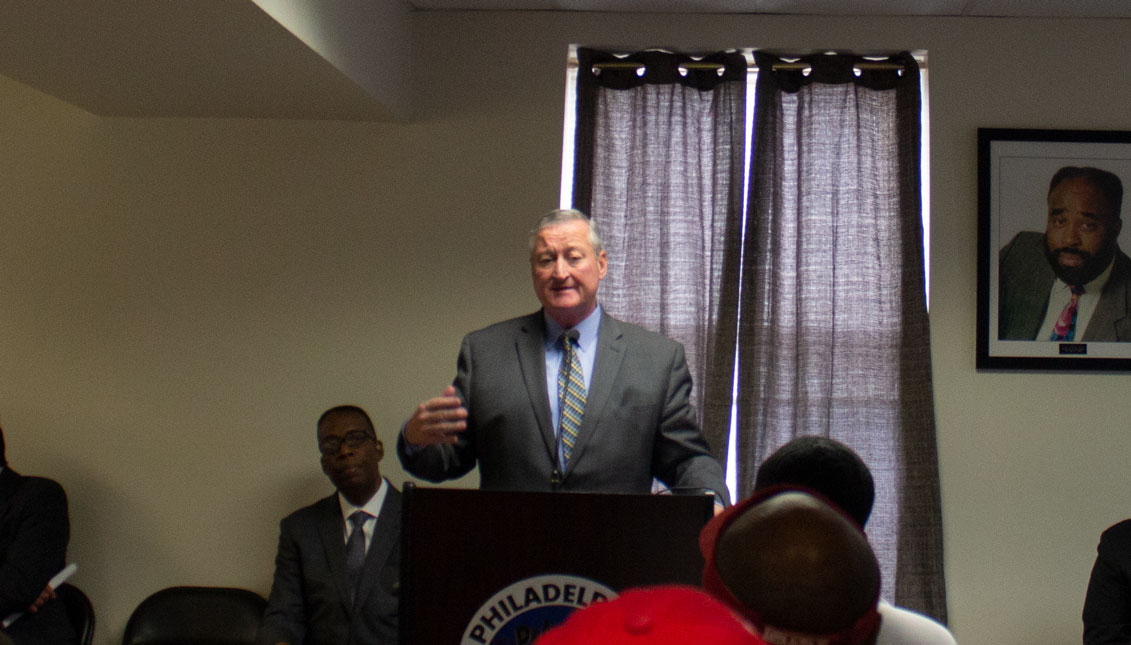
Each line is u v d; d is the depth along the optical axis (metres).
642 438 2.24
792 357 3.88
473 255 3.97
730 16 3.99
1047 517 3.82
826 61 3.95
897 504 3.83
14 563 3.55
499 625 1.57
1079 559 3.80
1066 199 3.87
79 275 4.07
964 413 3.85
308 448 3.95
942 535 3.77
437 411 1.85
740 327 3.88
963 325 3.88
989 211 3.87
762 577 0.72
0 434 3.72
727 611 0.62
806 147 3.95
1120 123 3.92
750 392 3.83
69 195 4.09
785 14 3.97
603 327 2.34
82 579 3.96
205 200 4.05
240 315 4.01
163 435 4.00
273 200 4.03
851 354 3.89
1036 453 3.83
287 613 3.37
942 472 3.84
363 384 3.96
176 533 3.96
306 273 4.00
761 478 1.63
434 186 4.00
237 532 3.95
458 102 4.02
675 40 3.99
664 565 1.56
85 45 3.09
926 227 3.95
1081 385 3.85
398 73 3.89
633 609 0.61
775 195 3.91
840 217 3.93
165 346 4.02
